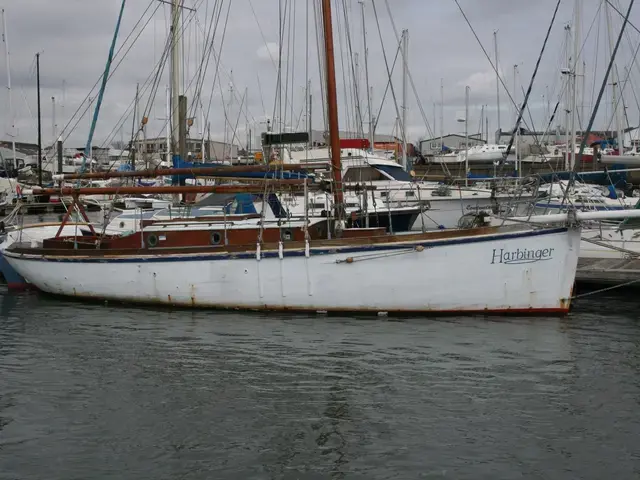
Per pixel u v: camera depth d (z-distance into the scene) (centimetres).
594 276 1661
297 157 2684
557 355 1094
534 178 1762
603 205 2055
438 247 1302
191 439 776
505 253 1298
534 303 1319
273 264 1358
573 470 698
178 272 1420
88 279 1520
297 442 766
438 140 5659
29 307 1497
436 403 885
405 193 2384
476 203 2486
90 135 1906
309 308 1361
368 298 1334
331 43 1530
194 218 1634
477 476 686
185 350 1140
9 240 1922
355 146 2659
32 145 7125
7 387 955
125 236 1562
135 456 733
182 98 2170
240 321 1321
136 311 1430
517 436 780
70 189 1625
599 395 910
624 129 3703
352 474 691
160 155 2584
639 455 730
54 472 696
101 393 930
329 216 1502
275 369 1032
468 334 1211
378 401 893
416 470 699
